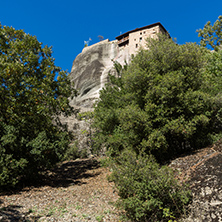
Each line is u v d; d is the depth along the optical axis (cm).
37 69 1078
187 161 675
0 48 1027
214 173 506
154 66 855
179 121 732
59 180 917
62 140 898
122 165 525
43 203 593
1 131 770
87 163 1310
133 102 890
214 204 416
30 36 1080
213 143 782
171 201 445
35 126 936
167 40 947
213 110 828
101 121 1125
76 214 516
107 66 5006
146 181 455
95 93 4100
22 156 781
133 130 785
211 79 1073
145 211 436
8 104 891
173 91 742
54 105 1050
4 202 567
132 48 4744
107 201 627
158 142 734
